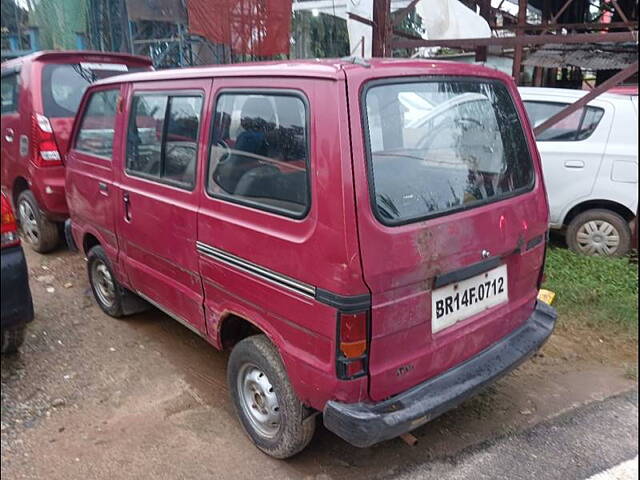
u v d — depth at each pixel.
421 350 2.37
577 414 3.13
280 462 2.76
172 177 3.09
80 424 3.04
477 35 7.09
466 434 2.97
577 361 3.71
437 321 2.41
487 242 2.54
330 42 7.50
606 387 3.40
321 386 2.28
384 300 2.18
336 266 2.11
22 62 5.52
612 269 4.96
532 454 2.81
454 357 2.54
